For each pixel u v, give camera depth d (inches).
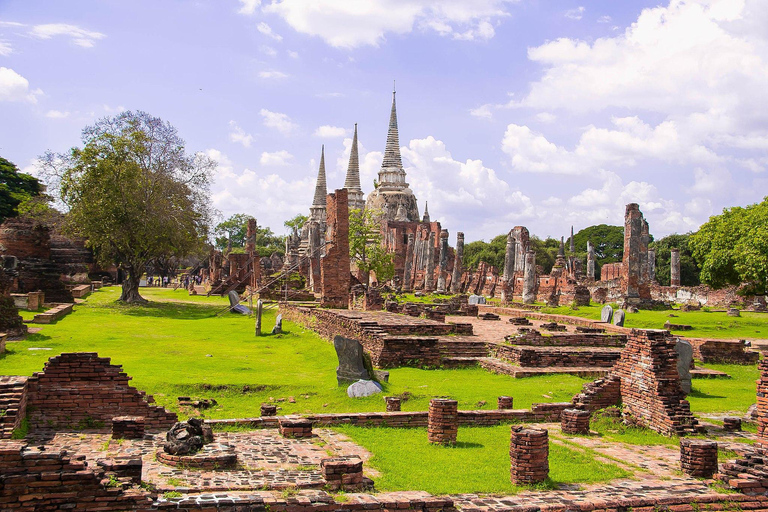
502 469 495.2
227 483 428.1
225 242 5098.4
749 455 495.2
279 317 1267.2
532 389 783.1
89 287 2143.2
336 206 1648.6
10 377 566.6
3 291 1003.3
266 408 650.8
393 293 2349.9
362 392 741.3
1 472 362.3
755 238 1451.8
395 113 5241.1
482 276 3046.3
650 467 514.9
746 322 1539.1
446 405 563.8
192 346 1074.1
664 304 1840.6
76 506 364.2
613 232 4773.6
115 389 577.0
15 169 2896.2
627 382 669.9
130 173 1660.9
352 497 414.6
